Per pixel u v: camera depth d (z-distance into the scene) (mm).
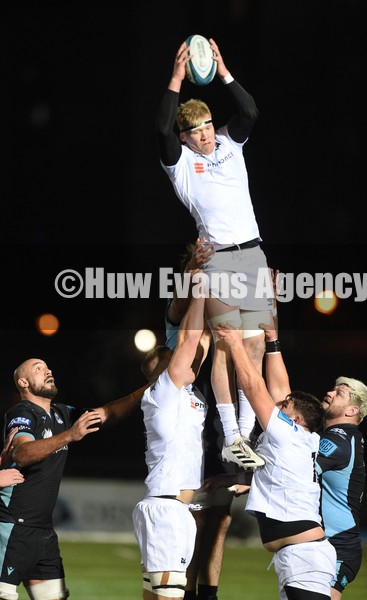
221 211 21688
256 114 21984
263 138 75500
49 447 22297
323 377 71812
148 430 22250
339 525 24125
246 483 23625
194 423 22578
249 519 51688
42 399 24281
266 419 21844
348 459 24031
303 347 73312
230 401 22547
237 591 37188
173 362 21750
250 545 50531
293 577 21469
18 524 23188
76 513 53281
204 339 23828
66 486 53500
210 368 25969
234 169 21969
